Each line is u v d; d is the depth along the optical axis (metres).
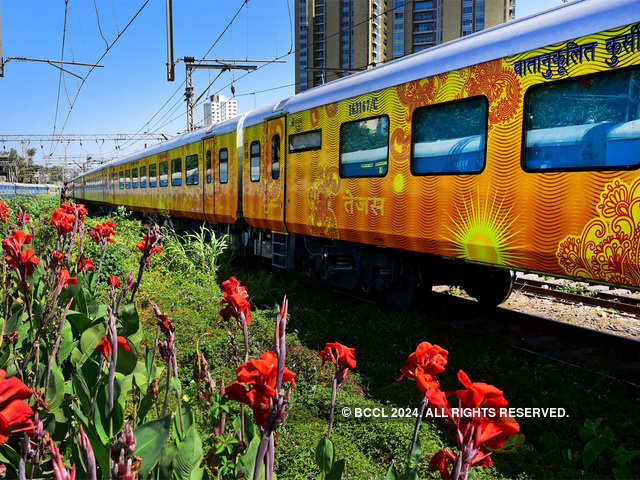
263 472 1.93
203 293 7.43
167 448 1.94
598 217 4.34
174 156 16.19
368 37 83.06
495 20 84.62
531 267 5.03
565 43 4.60
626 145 4.14
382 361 5.41
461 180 5.68
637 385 4.69
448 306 7.97
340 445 3.53
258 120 10.46
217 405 2.31
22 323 3.19
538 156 4.86
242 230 12.36
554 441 3.65
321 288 9.21
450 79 5.79
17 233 2.58
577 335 6.21
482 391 1.14
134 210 21.86
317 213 8.41
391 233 6.77
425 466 3.27
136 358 2.67
